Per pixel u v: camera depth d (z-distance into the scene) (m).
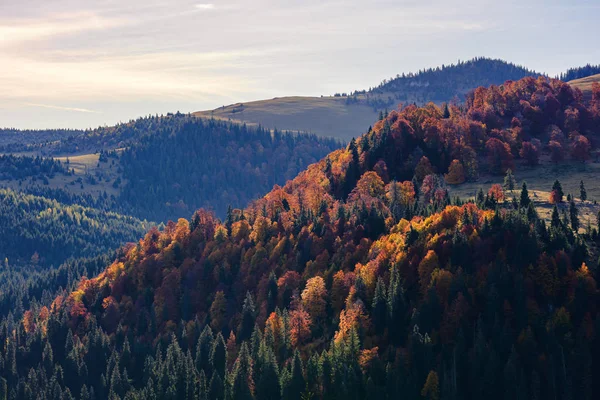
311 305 177.75
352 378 145.00
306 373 154.12
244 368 163.00
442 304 155.12
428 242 174.38
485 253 163.75
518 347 142.00
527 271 155.88
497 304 149.75
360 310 161.38
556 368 136.75
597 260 158.00
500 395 136.75
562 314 145.12
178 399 168.00
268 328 172.38
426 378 142.62
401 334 156.38
